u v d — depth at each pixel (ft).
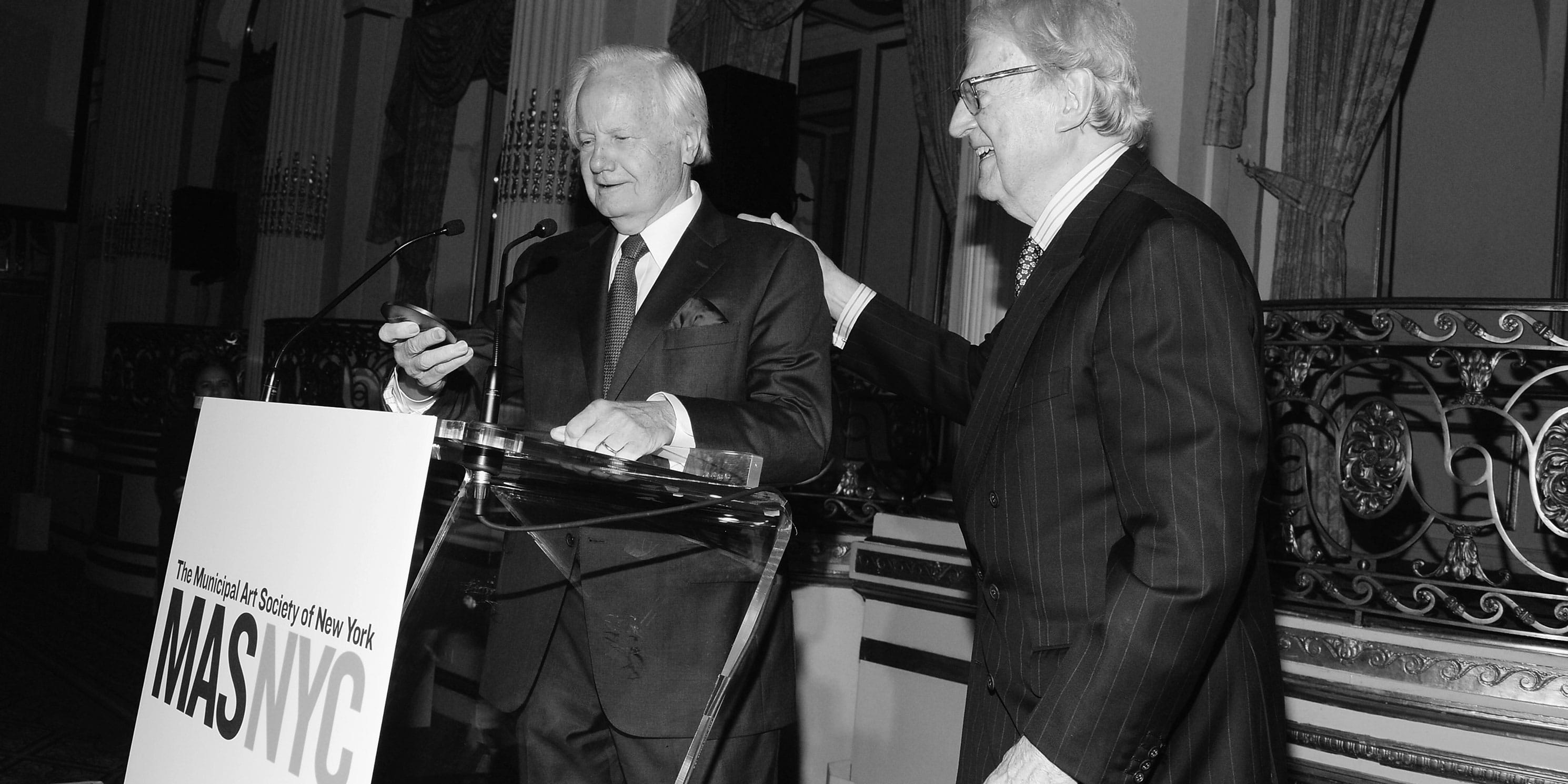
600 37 17.84
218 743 4.35
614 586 5.07
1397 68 14.67
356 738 3.62
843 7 24.39
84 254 35.01
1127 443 4.11
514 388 6.56
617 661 5.11
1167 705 3.93
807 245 6.30
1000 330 6.04
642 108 5.98
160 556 18.72
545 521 4.59
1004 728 4.75
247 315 31.09
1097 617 4.21
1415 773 8.82
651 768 5.21
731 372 5.95
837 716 12.69
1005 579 4.68
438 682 4.18
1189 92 14.24
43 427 32.30
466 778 4.31
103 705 15.74
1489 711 8.55
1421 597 9.52
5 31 28.30
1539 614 11.60
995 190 5.36
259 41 31.99
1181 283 4.19
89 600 23.48
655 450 4.79
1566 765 8.25
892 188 24.25
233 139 32.22
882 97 24.62
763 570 4.63
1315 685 9.37
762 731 5.50
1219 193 14.57
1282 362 11.71
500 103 25.96
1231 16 14.30
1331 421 10.71
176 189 30.71
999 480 4.69
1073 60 4.88
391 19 26.63
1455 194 15.78
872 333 6.51
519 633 4.77
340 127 26.37
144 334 27.86
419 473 3.74
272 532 4.37
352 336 21.98
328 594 3.92
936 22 17.24
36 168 28.71
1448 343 9.94
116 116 34.71
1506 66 15.53
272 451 4.56
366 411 4.05
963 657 11.07
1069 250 4.74
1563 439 10.35
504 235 17.89
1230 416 4.01
